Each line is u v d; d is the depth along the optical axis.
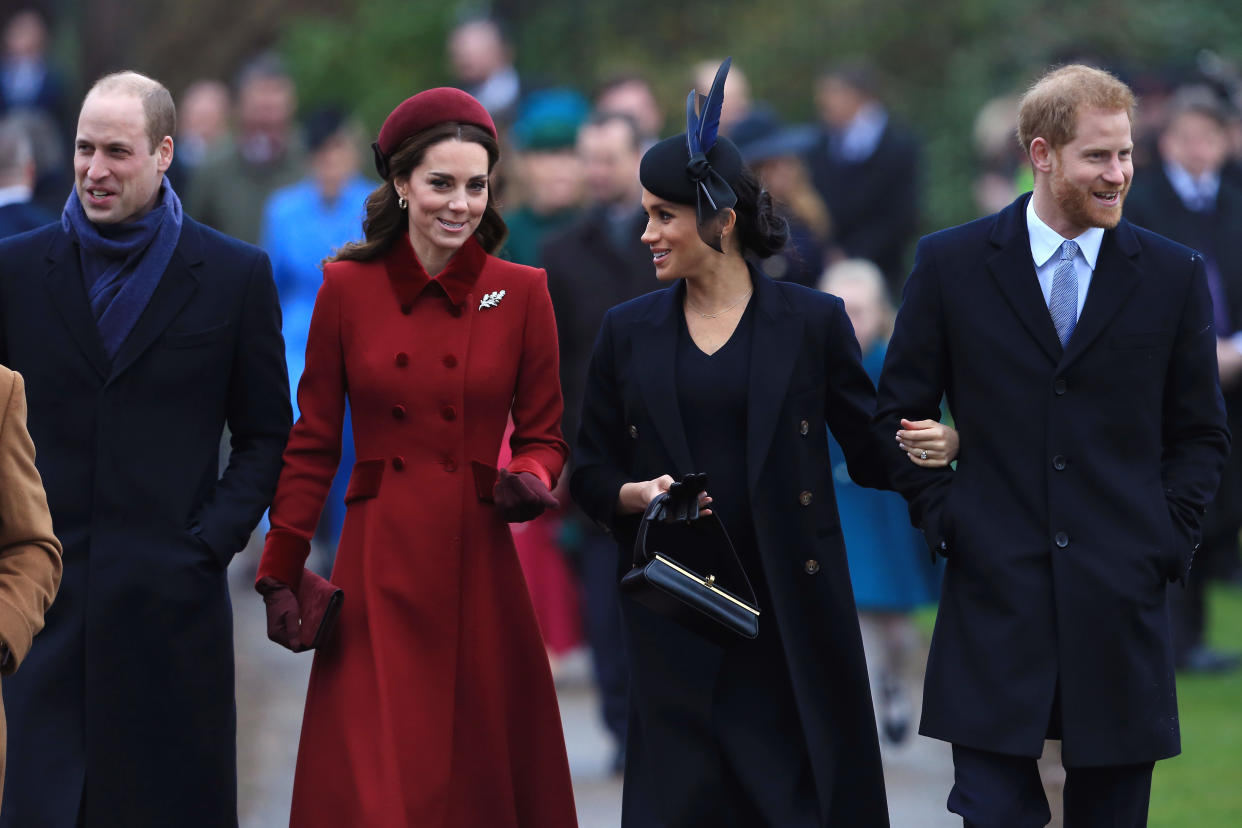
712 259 21.55
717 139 21.48
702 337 21.67
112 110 21.75
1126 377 20.88
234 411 22.58
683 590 20.62
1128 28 72.00
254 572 44.91
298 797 21.58
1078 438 20.81
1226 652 39.19
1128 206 37.75
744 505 21.34
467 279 21.92
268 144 47.38
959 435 21.33
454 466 21.70
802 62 74.25
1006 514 20.95
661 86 73.75
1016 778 20.86
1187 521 20.98
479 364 21.81
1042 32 72.19
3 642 18.64
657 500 20.48
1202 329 21.05
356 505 21.86
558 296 31.75
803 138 35.09
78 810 21.56
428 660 21.48
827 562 21.55
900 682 33.06
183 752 21.95
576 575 37.00
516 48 76.62
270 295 22.55
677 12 77.06
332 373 22.06
